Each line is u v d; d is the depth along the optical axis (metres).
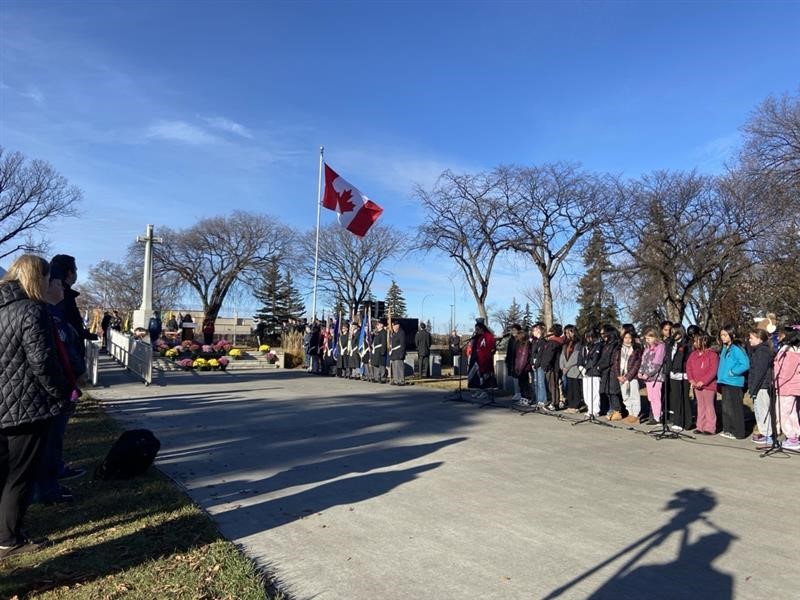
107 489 5.90
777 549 4.70
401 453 8.09
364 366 20.38
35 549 4.30
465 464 7.48
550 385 13.15
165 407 12.15
